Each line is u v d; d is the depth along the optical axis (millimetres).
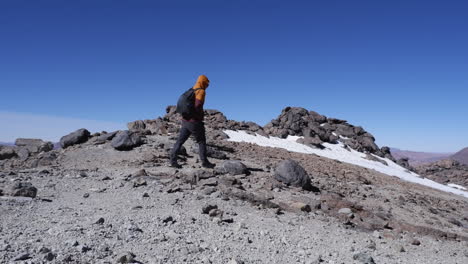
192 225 6059
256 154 16359
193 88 11203
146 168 11281
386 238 7375
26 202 6617
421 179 25516
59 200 7188
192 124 11102
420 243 7383
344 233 7109
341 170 16125
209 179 9617
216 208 7133
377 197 11961
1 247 3965
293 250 5473
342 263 5117
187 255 4617
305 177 10664
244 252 5062
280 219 7418
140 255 4391
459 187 30641
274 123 28953
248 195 8477
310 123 29031
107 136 15133
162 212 6684
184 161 12570
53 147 14922
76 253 4082
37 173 9938
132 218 6074
